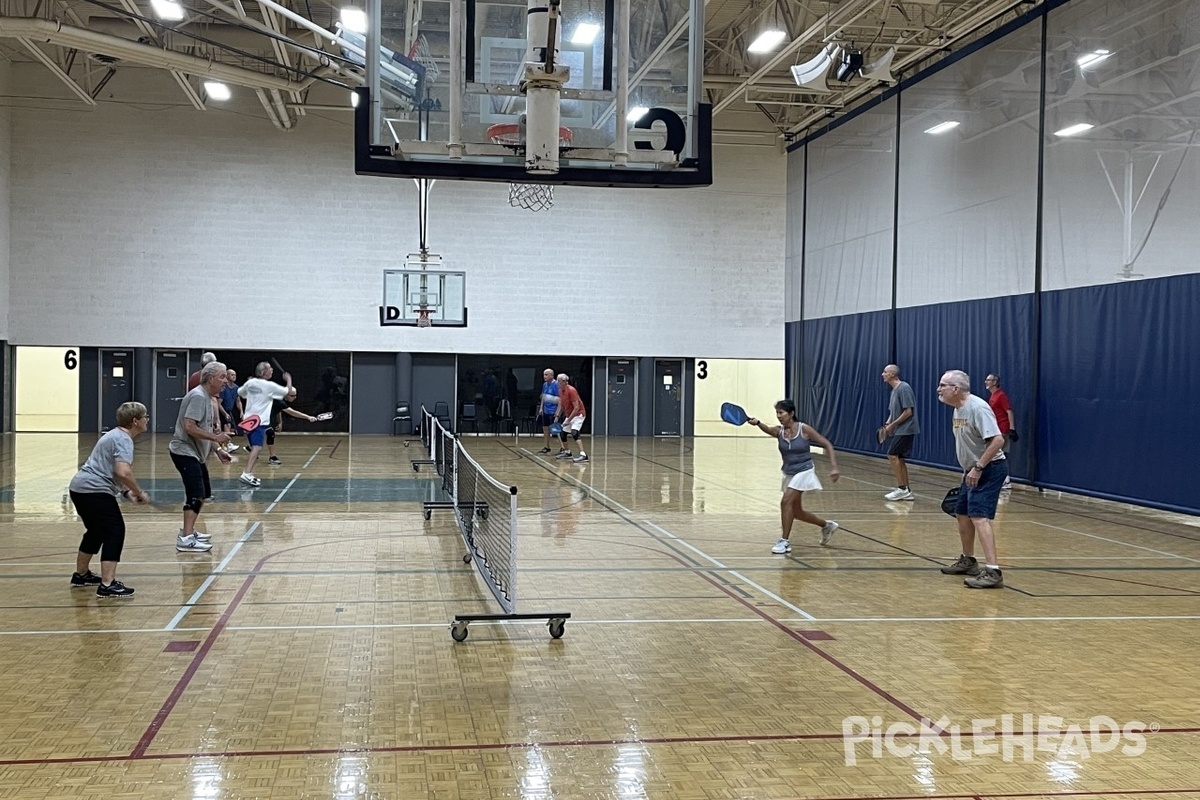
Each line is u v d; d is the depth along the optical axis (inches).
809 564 370.0
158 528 425.1
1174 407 514.6
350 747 181.6
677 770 173.5
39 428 982.4
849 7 668.1
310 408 1021.2
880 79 733.3
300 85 826.8
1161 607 307.1
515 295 1037.8
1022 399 643.5
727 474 695.7
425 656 243.0
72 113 964.0
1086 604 310.2
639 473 695.7
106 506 301.1
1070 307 597.3
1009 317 658.2
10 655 237.8
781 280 1073.5
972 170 701.3
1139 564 382.0
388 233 1010.7
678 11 344.8
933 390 751.1
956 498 353.1
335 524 442.3
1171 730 197.3
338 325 1007.6
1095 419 575.2
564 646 254.5
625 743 186.1
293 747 181.2
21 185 960.3
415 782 166.1
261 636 258.5
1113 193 561.0
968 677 231.6
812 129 986.1
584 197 1045.8
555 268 1042.7
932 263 754.2
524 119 337.4
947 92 732.0
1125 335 550.9
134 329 979.3
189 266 984.9
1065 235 603.2
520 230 1035.9
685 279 1061.8
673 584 331.6
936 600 313.3
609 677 228.1
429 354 1037.8
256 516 462.9
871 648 256.4
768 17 771.4
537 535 426.3
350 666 233.1
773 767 175.3
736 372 1087.0
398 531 425.4
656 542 412.8
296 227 997.8
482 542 322.3
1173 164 516.1
